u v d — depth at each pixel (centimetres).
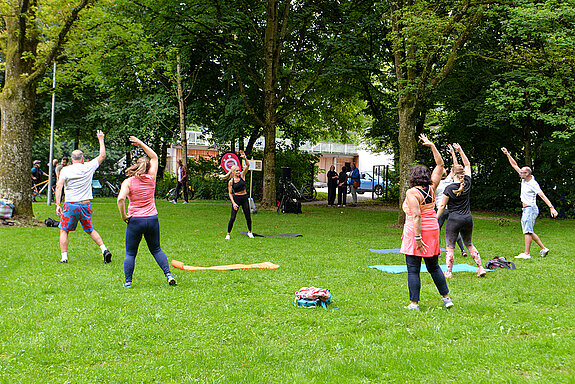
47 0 1260
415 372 364
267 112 2056
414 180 546
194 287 643
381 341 438
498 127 1866
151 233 648
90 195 814
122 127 2439
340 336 454
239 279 692
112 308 529
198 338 444
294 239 1149
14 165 1291
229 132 2270
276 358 393
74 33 1345
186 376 355
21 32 1282
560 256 957
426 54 1441
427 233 544
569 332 467
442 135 2373
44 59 1307
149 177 650
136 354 404
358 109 2892
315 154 2920
